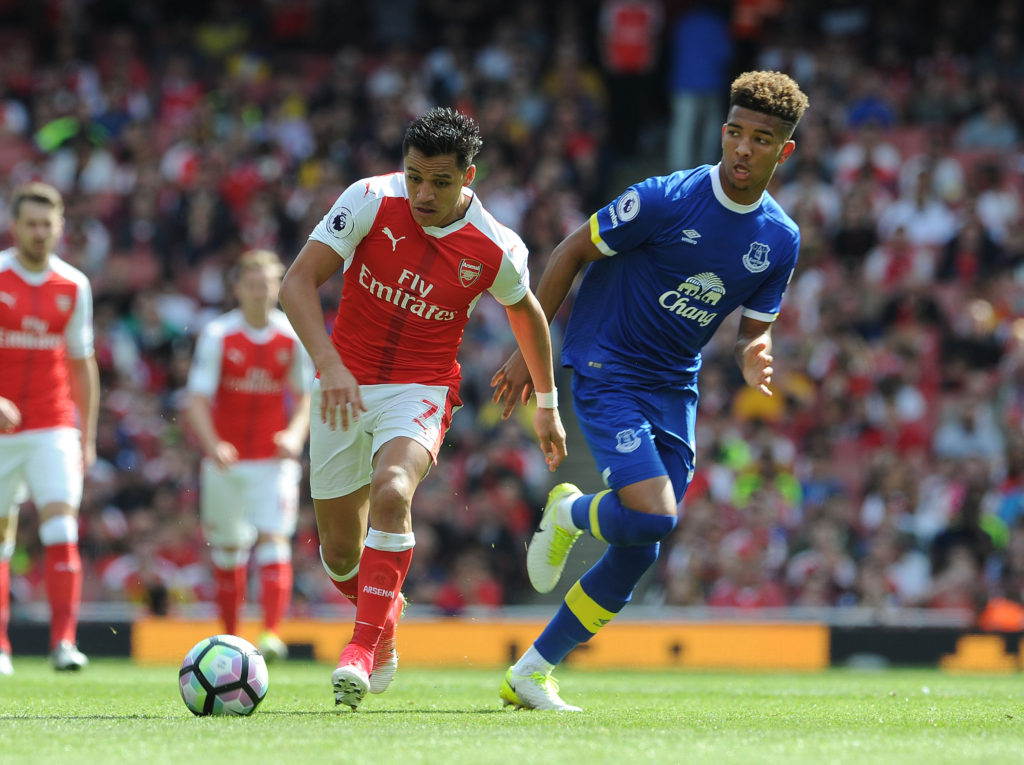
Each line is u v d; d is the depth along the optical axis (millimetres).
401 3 71562
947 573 41312
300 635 35562
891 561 41469
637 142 64062
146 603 42500
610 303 17625
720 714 16594
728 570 41750
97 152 60625
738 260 17328
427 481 46500
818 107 59188
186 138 60188
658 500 16234
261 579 29469
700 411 48281
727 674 32719
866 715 16625
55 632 25172
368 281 16609
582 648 36094
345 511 17484
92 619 35812
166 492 44719
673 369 17656
